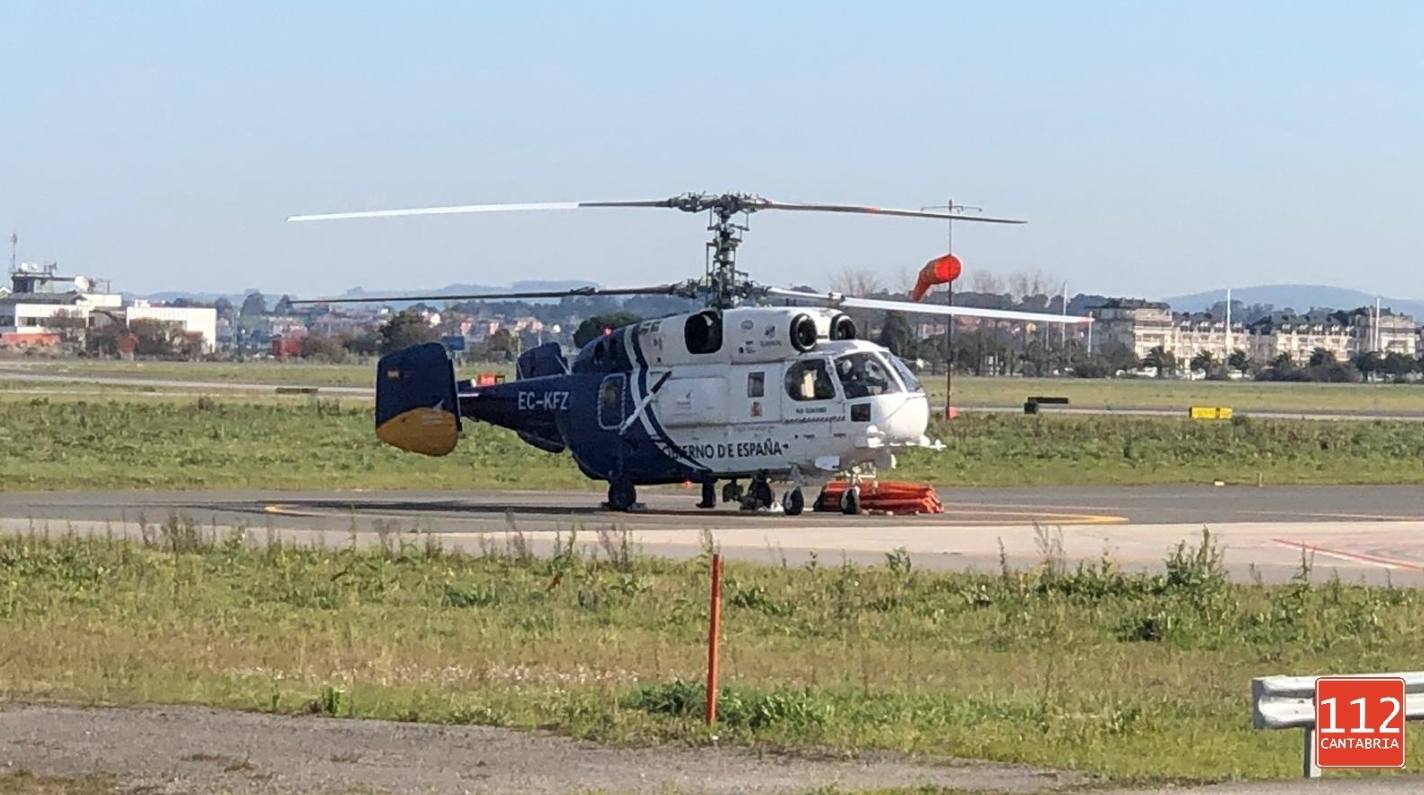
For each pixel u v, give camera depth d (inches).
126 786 471.8
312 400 3454.7
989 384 5856.3
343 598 903.7
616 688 642.2
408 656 720.3
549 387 1518.2
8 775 481.1
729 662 721.6
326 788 474.0
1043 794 470.0
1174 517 1435.8
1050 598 932.6
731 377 1433.3
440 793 471.2
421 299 1295.5
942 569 1046.4
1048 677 685.3
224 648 730.8
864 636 820.0
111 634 767.7
